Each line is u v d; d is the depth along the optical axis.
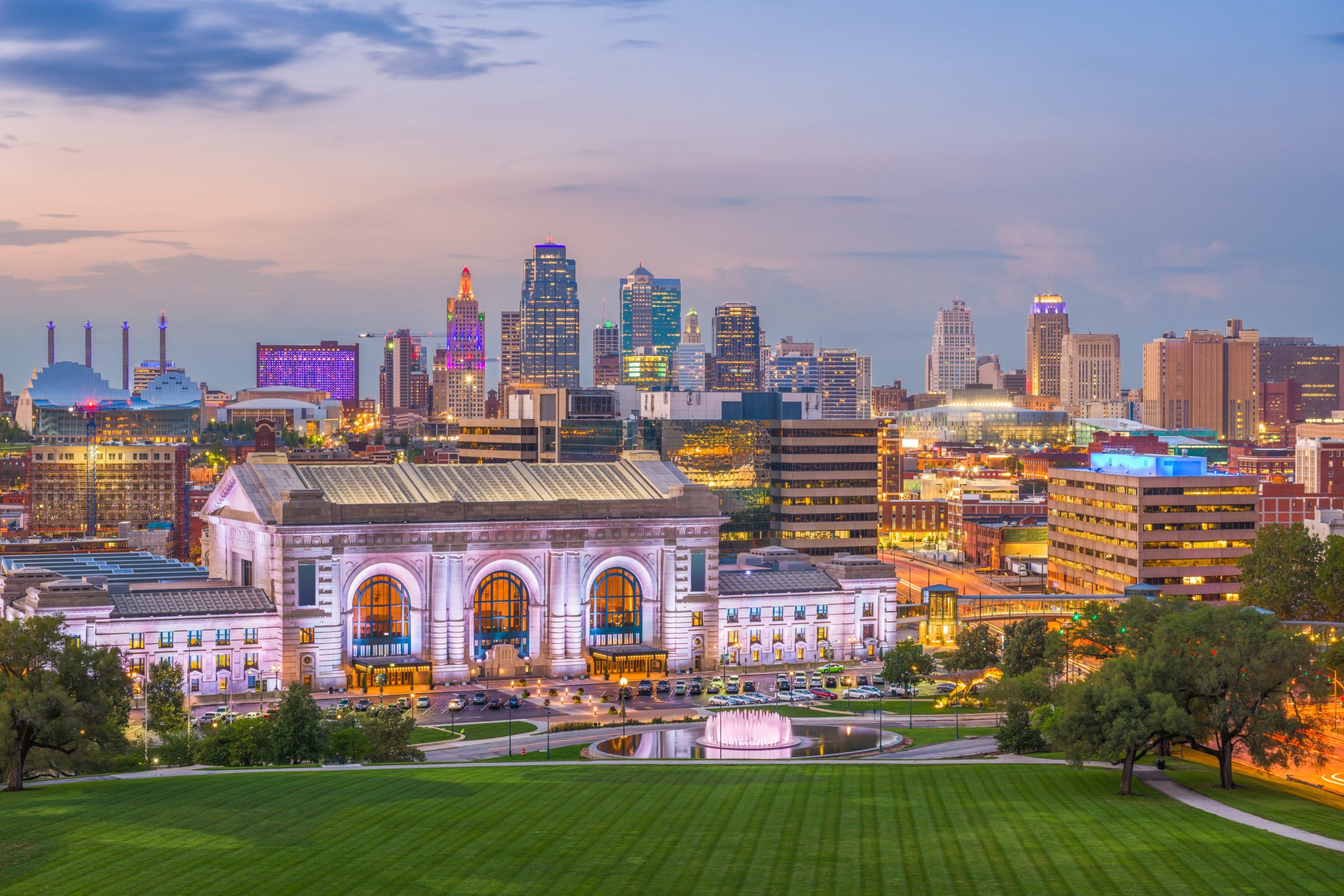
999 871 93.38
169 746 150.88
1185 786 126.94
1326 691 130.12
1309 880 90.50
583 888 89.44
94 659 130.25
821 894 88.44
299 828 104.19
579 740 188.50
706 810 112.56
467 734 193.38
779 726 187.25
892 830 105.19
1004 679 176.25
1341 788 140.75
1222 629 127.62
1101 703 124.25
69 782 125.44
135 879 90.56
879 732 189.12
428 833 103.00
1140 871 92.94
